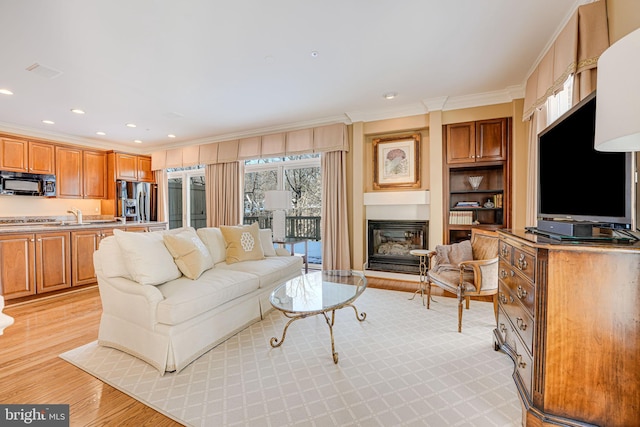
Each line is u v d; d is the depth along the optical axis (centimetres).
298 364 201
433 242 403
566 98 250
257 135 527
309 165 521
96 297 355
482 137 382
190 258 245
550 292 126
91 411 154
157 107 400
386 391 171
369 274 446
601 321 119
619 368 117
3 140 439
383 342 234
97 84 324
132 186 594
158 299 198
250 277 264
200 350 210
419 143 431
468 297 304
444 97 382
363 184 456
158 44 249
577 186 159
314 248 523
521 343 152
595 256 120
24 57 264
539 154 208
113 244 225
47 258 354
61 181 507
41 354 214
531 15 218
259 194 565
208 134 548
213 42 248
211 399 164
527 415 133
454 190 425
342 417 150
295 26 228
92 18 212
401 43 255
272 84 334
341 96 375
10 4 193
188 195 654
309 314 199
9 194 446
